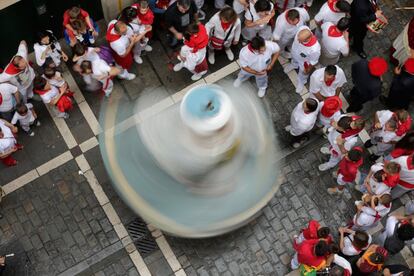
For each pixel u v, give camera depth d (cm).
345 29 1040
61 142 1123
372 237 1083
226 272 1059
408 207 1077
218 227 448
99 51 1060
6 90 1008
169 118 446
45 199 1090
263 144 467
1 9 1038
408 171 979
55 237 1068
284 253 1071
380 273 980
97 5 1168
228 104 419
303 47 1041
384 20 1099
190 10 1084
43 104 1138
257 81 1122
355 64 1039
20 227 1073
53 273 1046
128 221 1077
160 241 1069
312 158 1127
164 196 454
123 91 1156
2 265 991
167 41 1189
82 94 1151
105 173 1108
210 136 418
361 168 1131
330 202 1106
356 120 941
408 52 1136
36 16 1108
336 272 907
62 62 1172
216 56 1191
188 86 1166
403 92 1080
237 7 1109
